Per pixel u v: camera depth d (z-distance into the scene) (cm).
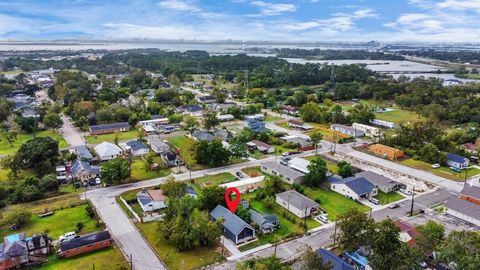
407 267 4388
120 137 11838
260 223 6078
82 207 6975
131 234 5984
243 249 5578
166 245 5656
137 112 14412
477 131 12238
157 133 12238
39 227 6228
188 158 9769
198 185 7988
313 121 14250
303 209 6569
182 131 12588
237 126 13350
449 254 4556
